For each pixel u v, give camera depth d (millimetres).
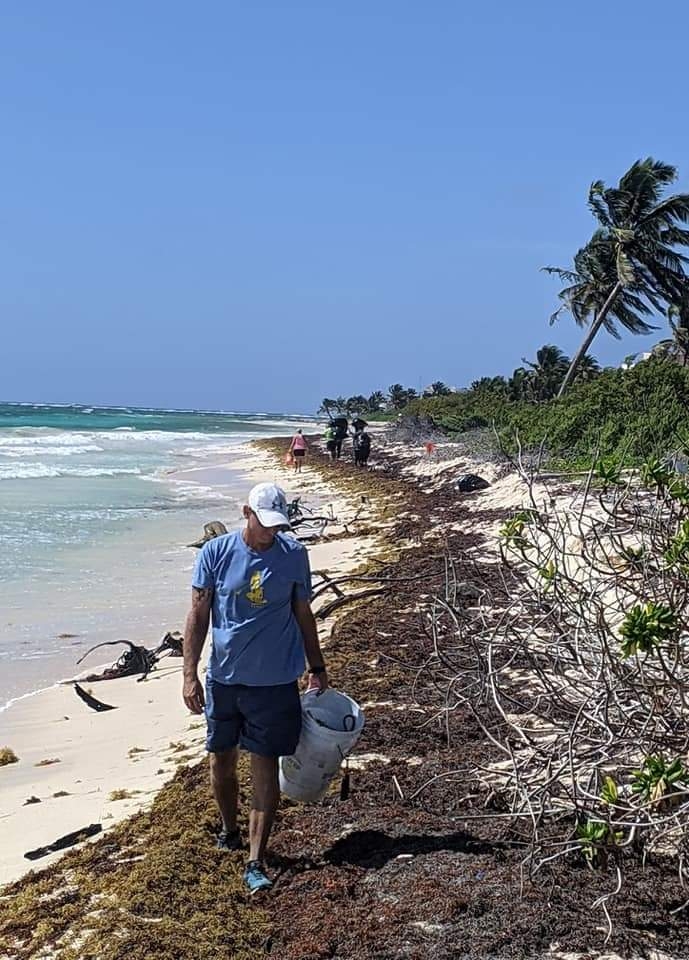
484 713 6504
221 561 4848
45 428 67750
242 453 51062
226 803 5047
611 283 38250
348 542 18344
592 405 23281
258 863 4727
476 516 17984
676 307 37875
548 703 5555
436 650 5672
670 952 3883
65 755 7578
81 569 15625
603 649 4613
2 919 4621
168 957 4090
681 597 4750
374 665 8633
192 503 25766
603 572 5199
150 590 14203
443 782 5676
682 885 4180
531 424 27078
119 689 9555
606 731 4465
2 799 6613
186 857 4879
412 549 15648
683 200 35719
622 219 36781
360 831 5133
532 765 5164
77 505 24219
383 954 4008
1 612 12609
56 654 10859
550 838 4586
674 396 22000
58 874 5078
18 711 8914
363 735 6605
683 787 4031
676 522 5227
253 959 4137
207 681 4914
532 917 4113
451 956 3945
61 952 4242
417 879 4559
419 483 27359
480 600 7047
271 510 4727
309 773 5125
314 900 4488
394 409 84062
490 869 4566
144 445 56281
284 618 4820
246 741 4805
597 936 3986
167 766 6891
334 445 39906
